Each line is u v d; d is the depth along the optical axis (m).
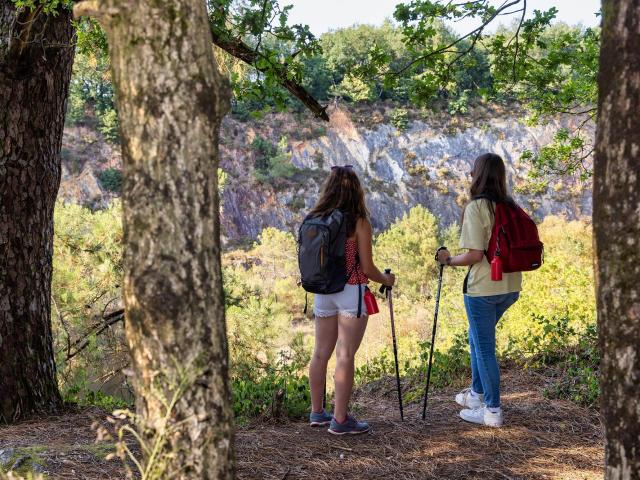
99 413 4.68
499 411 4.25
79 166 66.00
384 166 72.50
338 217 3.79
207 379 1.85
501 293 4.07
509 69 6.45
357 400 5.72
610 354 1.86
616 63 1.83
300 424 4.38
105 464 3.37
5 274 4.50
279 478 3.34
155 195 1.80
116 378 8.82
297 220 67.56
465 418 4.36
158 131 1.80
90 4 1.80
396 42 75.06
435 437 4.04
